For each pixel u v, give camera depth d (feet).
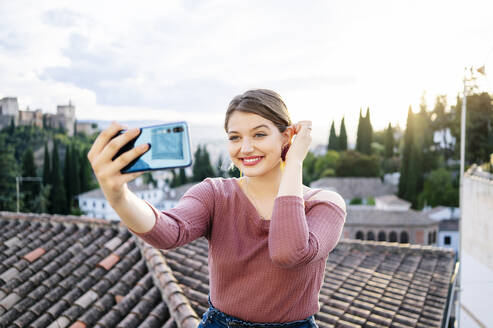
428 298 21.11
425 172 208.85
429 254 27.30
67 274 16.34
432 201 191.62
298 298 3.81
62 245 18.63
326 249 3.43
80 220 20.30
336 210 3.72
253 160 3.72
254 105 3.61
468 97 31.71
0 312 14.42
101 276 15.87
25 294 15.42
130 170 2.80
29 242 19.63
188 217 3.68
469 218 31.83
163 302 13.60
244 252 3.76
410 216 145.18
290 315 3.79
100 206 202.18
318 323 16.15
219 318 3.95
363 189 214.90
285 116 3.75
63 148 204.64
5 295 15.58
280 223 3.18
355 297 19.49
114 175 2.69
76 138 213.25
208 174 221.46
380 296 20.15
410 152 200.13
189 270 16.38
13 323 13.89
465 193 32.76
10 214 22.16
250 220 3.81
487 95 31.04
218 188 4.04
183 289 14.58
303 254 3.16
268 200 4.02
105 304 13.97
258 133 3.67
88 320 13.23
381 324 17.04
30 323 13.88
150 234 3.14
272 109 3.64
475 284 30.17
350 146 331.36
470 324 30.94
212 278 4.03
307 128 3.65
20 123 178.91
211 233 3.97
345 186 216.74
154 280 14.76
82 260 17.12
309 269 3.78
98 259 16.96
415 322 17.75
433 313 19.31
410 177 197.88
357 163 240.73
